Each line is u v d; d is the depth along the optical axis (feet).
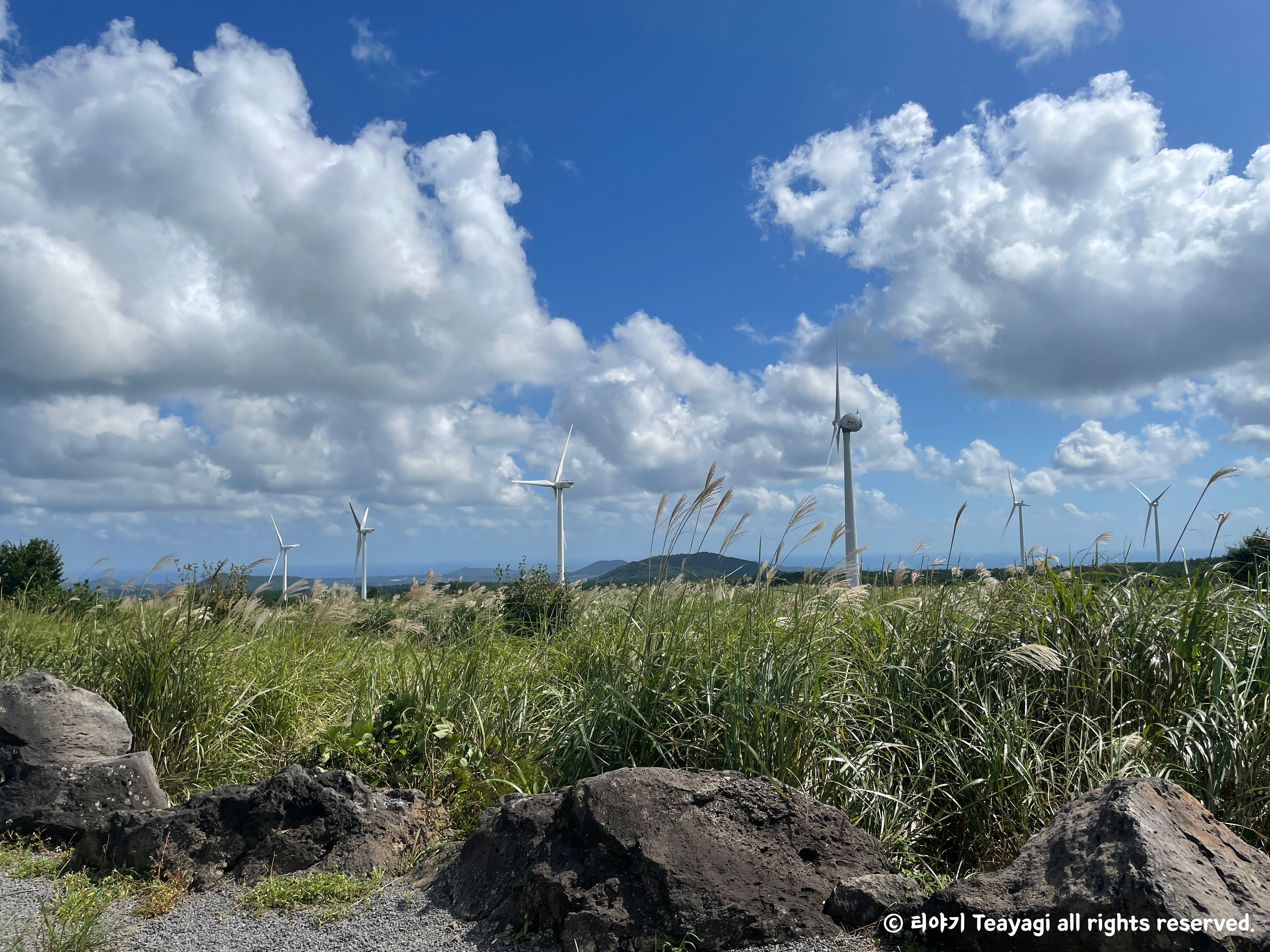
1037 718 19.81
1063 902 10.96
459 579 50.93
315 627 37.70
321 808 17.42
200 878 16.31
